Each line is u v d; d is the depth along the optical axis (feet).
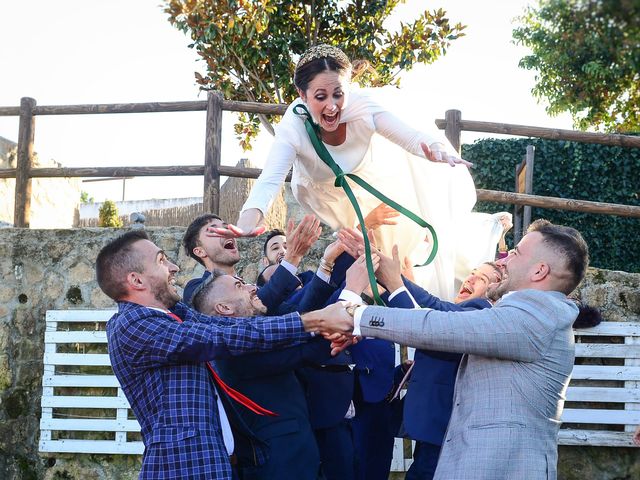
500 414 8.54
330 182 11.85
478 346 8.54
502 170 29.30
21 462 17.95
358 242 10.79
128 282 9.77
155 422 9.12
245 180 33.14
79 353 18.03
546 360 8.64
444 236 12.09
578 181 28.73
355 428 12.53
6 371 18.30
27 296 18.52
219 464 8.89
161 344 9.09
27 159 20.44
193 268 17.89
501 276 11.17
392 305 10.34
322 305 10.99
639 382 16.19
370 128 11.12
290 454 9.93
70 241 18.58
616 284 16.81
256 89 35.29
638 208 18.48
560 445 16.42
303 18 35.78
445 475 8.68
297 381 10.73
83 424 17.70
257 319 9.50
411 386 10.78
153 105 19.74
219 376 10.46
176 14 33.24
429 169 11.88
